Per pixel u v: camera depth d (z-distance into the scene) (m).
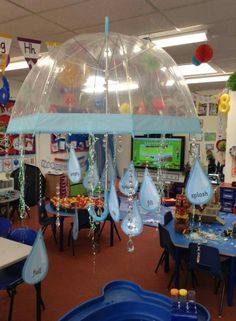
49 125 0.89
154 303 1.58
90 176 1.57
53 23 3.17
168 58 1.13
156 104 0.95
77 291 3.12
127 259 3.95
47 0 2.60
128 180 1.35
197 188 1.10
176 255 3.02
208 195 1.10
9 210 5.33
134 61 1.02
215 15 2.89
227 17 2.95
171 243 3.01
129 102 0.92
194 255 2.84
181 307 1.51
